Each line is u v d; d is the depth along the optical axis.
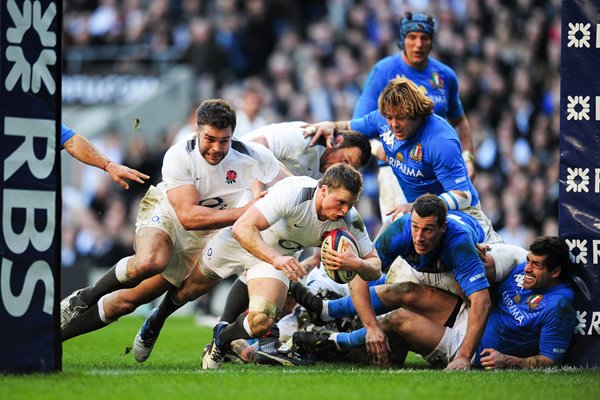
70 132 25.16
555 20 69.12
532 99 64.50
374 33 68.06
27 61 20.55
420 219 23.36
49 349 21.11
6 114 20.27
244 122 49.84
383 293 25.81
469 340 24.03
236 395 18.97
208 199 24.80
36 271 20.75
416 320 25.16
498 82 64.75
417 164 26.86
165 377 21.41
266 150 25.30
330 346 25.77
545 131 62.44
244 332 24.27
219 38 69.81
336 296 27.30
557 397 19.02
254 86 63.59
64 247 54.84
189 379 21.14
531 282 24.50
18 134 20.44
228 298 27.08
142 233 25.23
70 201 58.59
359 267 22.77
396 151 27.34
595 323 24.81
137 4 70.69
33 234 20.69
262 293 24.44
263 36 70.69
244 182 24.97
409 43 31.23
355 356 26.09
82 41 69.38
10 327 20.39
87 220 55.09
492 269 25.12
